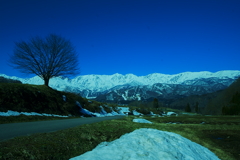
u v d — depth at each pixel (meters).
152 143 9.16
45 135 9.27
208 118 40.44
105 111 49.56
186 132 17.64
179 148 9.89
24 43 29.20
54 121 18.73
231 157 12.29
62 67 32.25
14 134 9.40
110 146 8.32
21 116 18.75
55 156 7.19
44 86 30.28
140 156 7.52
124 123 18.39
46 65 31.08
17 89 22.47
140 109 91.50
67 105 31.12
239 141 16.17
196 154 10.23
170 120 35.75
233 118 40.56
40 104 24.69
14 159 6.00
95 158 6.71
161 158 7.86
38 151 6.98
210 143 15.10
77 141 9.33
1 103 18.97
